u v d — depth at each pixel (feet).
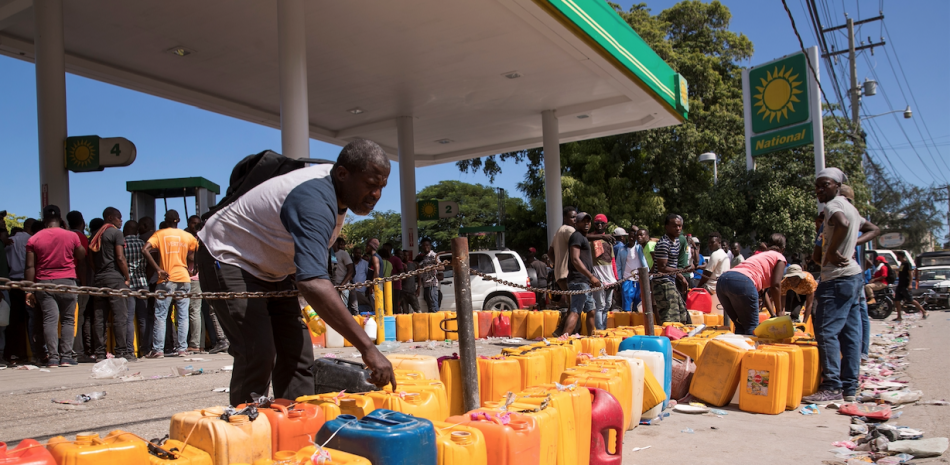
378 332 31.81
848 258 16.83
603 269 28.12
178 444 7.17
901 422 14.42
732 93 87.61
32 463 5.67
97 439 6.44
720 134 82.58
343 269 35.99
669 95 46.65
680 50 86.02
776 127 66.28
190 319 27.61
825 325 16.96
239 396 9.93
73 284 22.82
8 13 29.19
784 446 12.51
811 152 74.28
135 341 25.52
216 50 34.68
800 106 63.21
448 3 29.73
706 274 28.14
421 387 9.94
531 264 49.24
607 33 35.73
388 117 49.55
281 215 8.82
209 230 10.14
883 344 32.01
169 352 27.20
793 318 26.96
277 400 8.79
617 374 12.41
